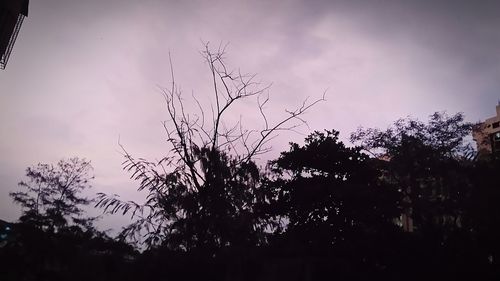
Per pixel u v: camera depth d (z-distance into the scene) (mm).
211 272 13125
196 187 14977
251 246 14062
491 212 23281
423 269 22391
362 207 26312
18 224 17344
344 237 24719
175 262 12961
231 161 15695
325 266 17219
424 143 33312
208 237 13828
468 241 23438
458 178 27297
